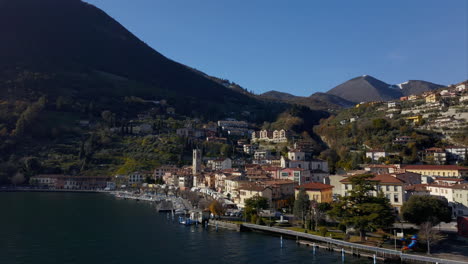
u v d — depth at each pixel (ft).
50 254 315.17
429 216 331.16
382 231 351.67
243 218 456.45
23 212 529.45
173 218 500.33
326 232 344.69
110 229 423.64
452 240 321.73
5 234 384.06
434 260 259.80
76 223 455.22
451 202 420.36
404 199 399.24
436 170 583.17
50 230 409.90
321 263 284.82
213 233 402.93
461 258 266.57
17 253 315.58
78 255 313.94
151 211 571.28
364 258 294.25
